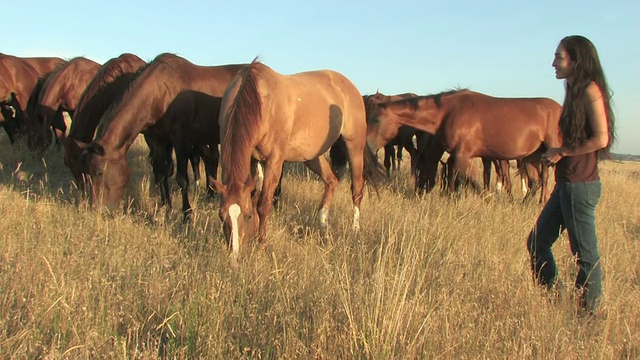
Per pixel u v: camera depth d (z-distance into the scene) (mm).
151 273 3629
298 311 3109
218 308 3076
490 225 5605
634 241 5738
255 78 4703
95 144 5469
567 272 4293
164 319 2938
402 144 10422
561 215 3725
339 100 6215
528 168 8672
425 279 3799
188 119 6324
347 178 10055
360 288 3250
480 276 3918
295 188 7891
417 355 2670
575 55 3486
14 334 2658
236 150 4328
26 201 5344
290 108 5133
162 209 5867
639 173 18656
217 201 7066
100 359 2535
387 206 6742
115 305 3104
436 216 6027
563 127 3598
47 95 9344
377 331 2674
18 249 3877
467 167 7945
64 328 2715
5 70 10945
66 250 4086
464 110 7910
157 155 6590
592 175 3541
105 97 6531
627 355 2865
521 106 8008
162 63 6219
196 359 2625
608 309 3260
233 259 3896
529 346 2793
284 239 4863
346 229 5316
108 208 5578
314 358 2594
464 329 2869
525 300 3402
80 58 9961
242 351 2742
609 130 3488
